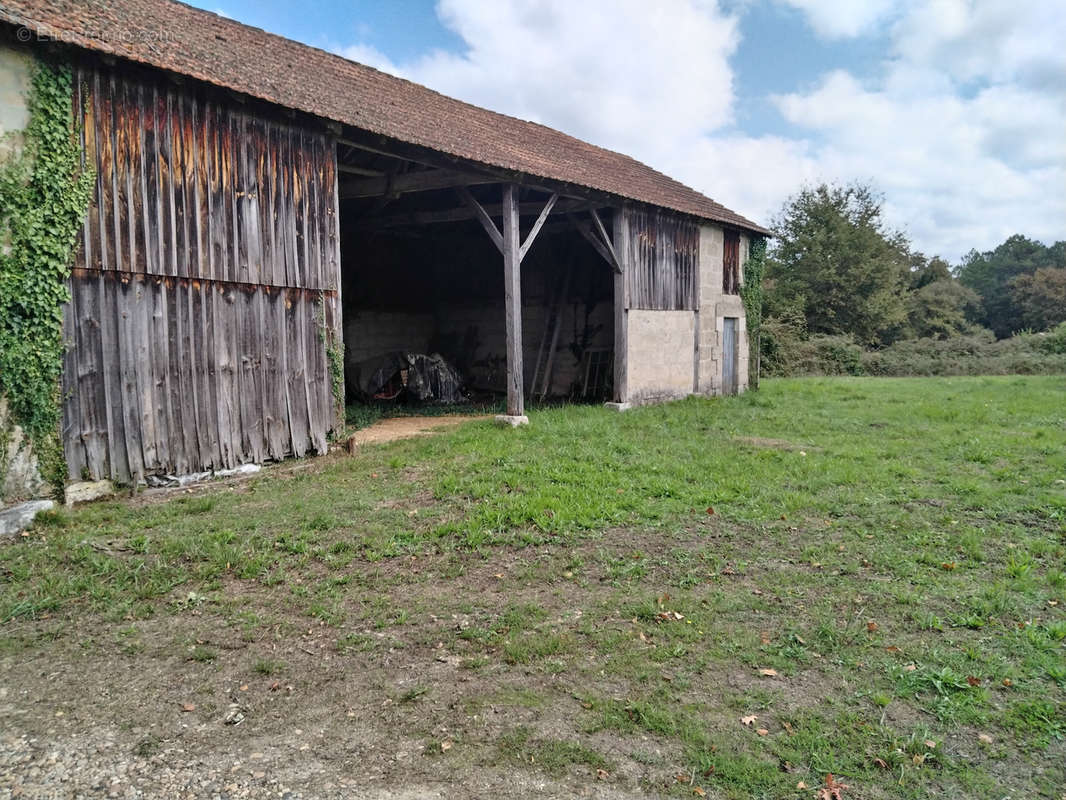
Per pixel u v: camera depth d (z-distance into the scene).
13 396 5.31
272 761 2.63
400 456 7.89
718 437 9.63
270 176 7.21
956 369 27.44
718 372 15.64
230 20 9.05
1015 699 3.06
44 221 5.41
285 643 3.57
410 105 10.04
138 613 3.88
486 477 6.78
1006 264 59.06
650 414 11.74
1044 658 3.39
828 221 34.69
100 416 5.84
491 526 5.36
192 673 3.28
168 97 6.25
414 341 16.94
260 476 7.00
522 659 3.39
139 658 3.41
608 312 15.41
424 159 8.63
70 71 5.52
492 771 2.58
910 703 3.03
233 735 2.80
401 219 13.20
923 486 6.79
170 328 6.35
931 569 4.60
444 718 2.92
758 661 3.38
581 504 5.86
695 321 14.75
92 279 5.75
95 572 4.39
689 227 14.41
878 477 7.07
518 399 10.33
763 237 17.25
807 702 3.04
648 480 6.75
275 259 7.30
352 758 2.66
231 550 4.74
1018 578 4.41
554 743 2.74
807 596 4.15
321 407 7.95
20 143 5.30
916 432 10.17
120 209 5.91
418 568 4.59
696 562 4.71
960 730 2.84
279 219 7.34
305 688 3.15
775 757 2.66
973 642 3.58
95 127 5.71
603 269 15.44
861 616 3.88
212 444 6.74
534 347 16.34
